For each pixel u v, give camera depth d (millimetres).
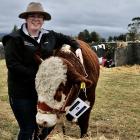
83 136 4691
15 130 5410
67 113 3656
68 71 3352
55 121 3336
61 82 3293
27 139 3738
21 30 3617
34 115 3752
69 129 5469
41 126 3395
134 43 14656
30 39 3604
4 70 13195
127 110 6941
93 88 4383
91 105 4457
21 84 3641
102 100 7789
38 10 3543
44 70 3303
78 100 3633
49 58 3426
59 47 3939
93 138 4895
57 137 4836
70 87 3408
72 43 4027
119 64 14656
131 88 9312
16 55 3566
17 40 3549
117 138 5156
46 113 3289
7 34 3580
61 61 3367
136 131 5598
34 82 3623
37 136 3906
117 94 8477
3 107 7082
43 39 3697
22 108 3678
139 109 7039
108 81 10445
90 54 4621
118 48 14680
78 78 3371
